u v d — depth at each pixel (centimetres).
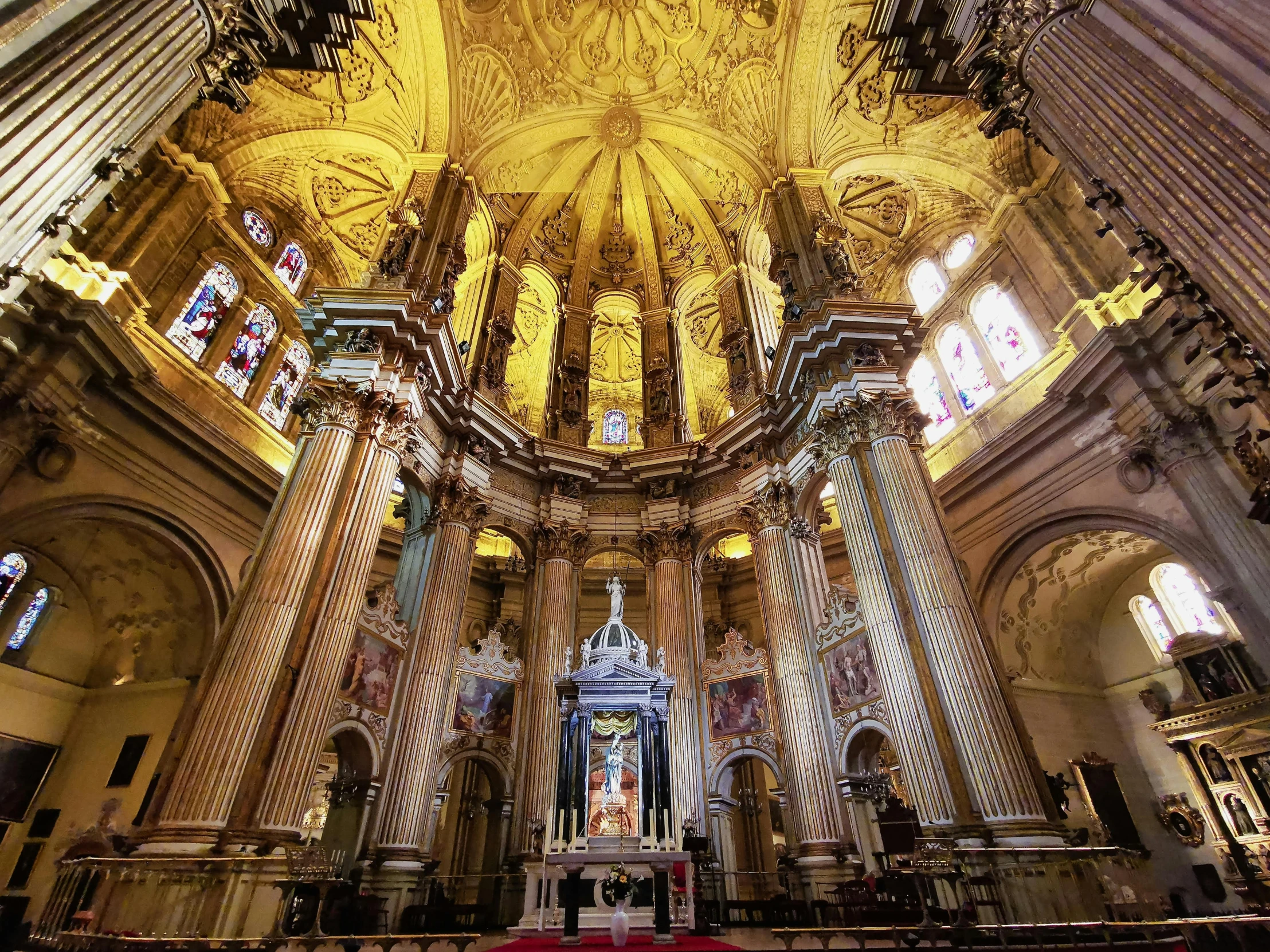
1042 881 803
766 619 1502
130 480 1339
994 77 712
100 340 1195
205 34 629
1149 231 512
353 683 1182
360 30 1638
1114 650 1631
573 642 1606
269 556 1041
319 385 1230
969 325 1764
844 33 1747
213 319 1636
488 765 1422
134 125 540
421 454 1465
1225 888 1315
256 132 1669
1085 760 1470
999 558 1489
